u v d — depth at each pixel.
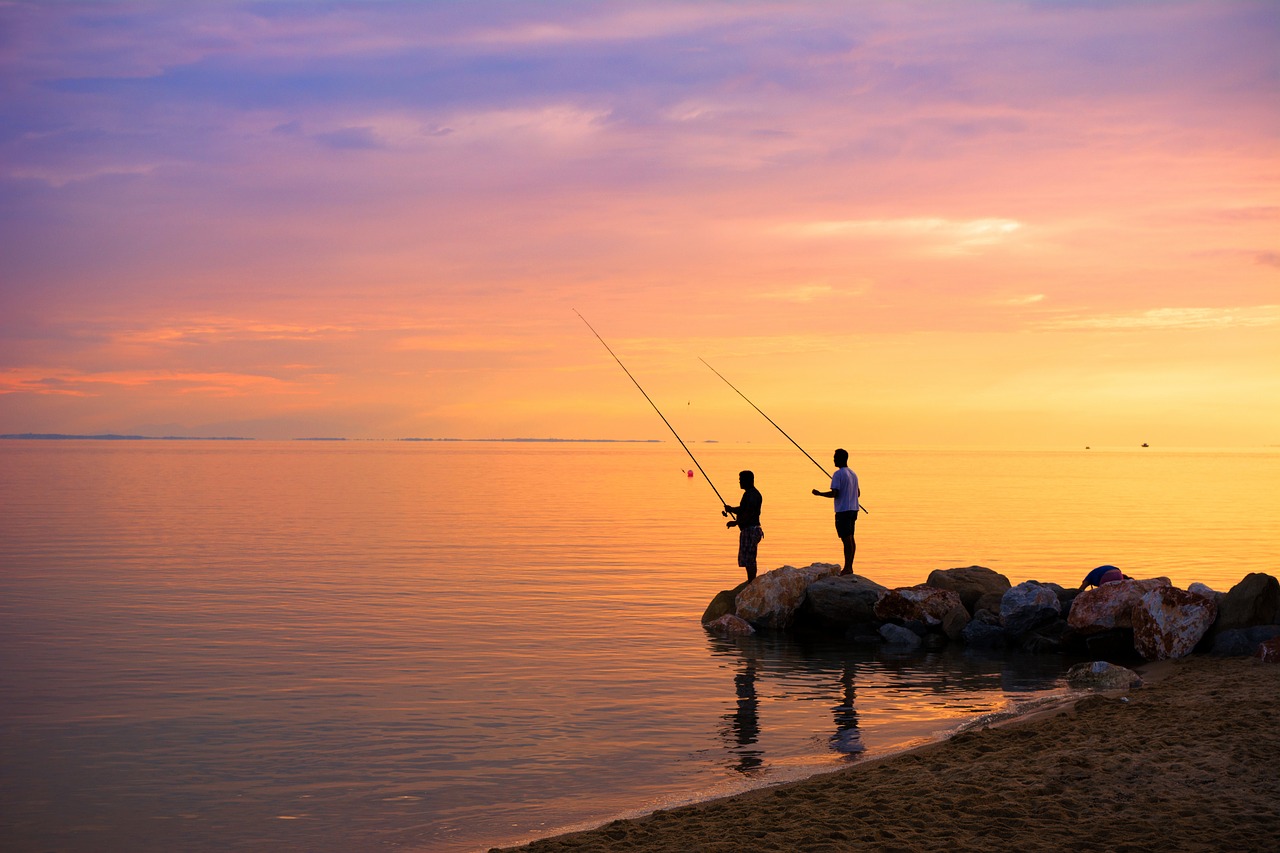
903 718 10.03
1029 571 21.28
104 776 8.26
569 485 65.12
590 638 14.30
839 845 6.05
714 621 15.18
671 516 37.91
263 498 47.72
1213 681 10.52
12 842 6.96
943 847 5.95
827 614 15.28
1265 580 12.47
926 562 22.89
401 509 41.09
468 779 8.17
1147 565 22.12
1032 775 7.26
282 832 7.10
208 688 11.16
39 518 34.72
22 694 10.87
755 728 9.66
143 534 29.12
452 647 13.50
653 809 7.36
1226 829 6.06
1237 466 122.19
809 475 86.31
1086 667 11.70
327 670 12.07
